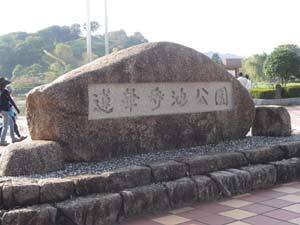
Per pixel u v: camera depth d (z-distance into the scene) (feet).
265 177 20.68
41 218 14.33
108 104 20.27
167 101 22.43
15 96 109.40
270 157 22.54
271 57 105.60
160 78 22.06
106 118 20.20
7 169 16.99
